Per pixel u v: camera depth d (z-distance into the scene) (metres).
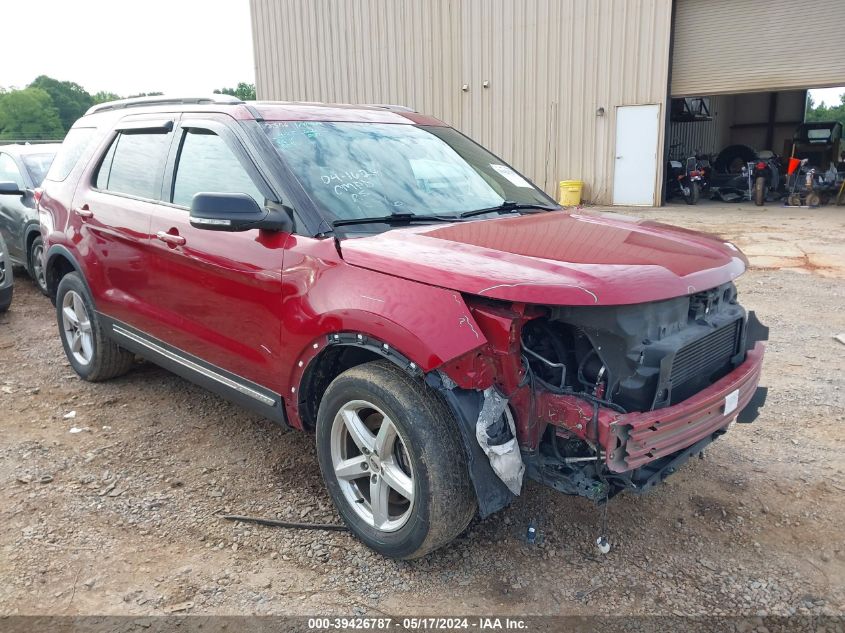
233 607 2.71
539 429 2.65
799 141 19.11
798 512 3.34
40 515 3.33
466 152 4.29
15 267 9.34
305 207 3.15
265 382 3.35
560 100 18.22
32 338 6.23
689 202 17.95
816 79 16.19
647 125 17.22
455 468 2.67
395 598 2.77
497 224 3.33
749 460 3.84
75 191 4.77
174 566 2.96
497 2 18.61
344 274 2.87
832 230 12.52
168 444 4.10
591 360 2.69
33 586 2.82
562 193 18.05
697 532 3.19
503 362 2.56
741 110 26.41
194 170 3.75
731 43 16.81
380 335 2.68
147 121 4.29
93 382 5.07
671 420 2.57
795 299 7.43
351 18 21.19
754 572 2.91
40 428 4.31
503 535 3.18
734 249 3.39
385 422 2.83
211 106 3.83
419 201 3.54
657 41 16.67
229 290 3.40
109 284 4.44
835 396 4.67
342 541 3.14
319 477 3.71
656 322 2.66
